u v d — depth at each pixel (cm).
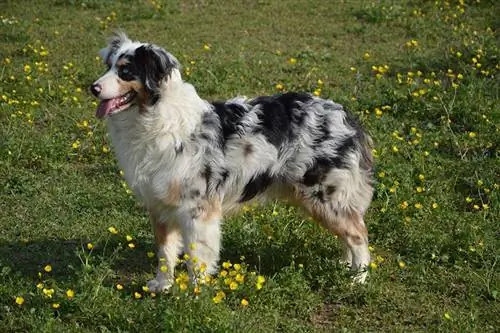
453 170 848
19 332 547
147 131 584
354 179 627
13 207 764
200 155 588
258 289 589
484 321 587
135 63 582
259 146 602
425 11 1402
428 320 588
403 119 974
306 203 631
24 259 668
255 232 695
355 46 1265
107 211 762
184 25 1355
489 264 666
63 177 836
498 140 899
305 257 666
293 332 562
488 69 1092
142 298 608
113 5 1451
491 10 1380
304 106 620
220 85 1072
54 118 979
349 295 611
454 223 728
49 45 1234
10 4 1443
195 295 555
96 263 661
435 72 1129
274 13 1422
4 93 1025
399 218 732
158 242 623
